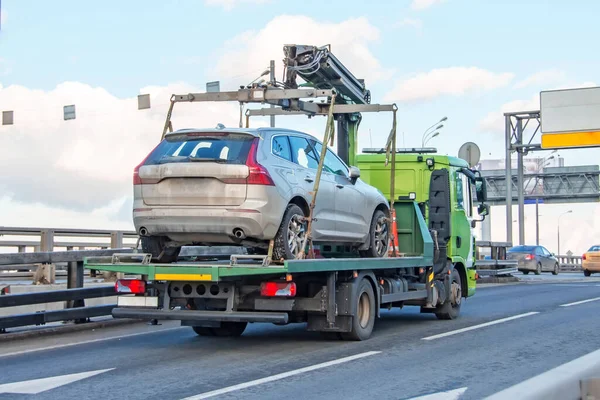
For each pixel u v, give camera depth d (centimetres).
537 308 1730
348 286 1111
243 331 1285
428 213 1524
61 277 2166
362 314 1171
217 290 1016
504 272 3206
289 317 1151
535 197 6969
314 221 1098
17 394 749
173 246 1064
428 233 1438
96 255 1404
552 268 4378
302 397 732
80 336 1223
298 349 1059
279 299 1012
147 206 1015
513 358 977
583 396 399
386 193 1548
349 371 877
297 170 1077
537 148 4441
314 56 1466
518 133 4516
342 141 1602
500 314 1600
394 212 1366
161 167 1003
